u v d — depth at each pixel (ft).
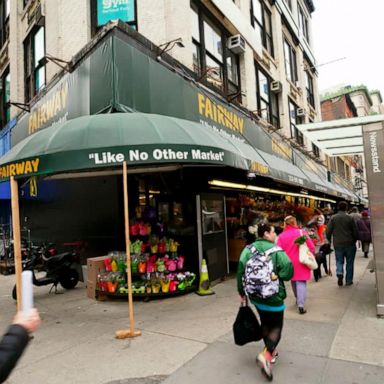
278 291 12.25
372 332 15.99
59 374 12.72
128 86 21.79
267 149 40.65
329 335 15.74
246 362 13.21
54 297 24.95
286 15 60.70
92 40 23.72
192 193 26.25
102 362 13.61
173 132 19.16
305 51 72.90
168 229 26.32
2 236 39.27
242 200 34.40
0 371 4.63
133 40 23.00
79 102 24.14
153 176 27.37
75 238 29.84
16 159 19.81
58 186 31.86
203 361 13.38
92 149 17.76
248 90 41.29
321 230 39.55
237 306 21.04
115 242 26.96
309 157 64.64
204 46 33.71
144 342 15.55
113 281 23.24
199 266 25.62
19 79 40.81
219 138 22.67
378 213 18.51
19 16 41.70
